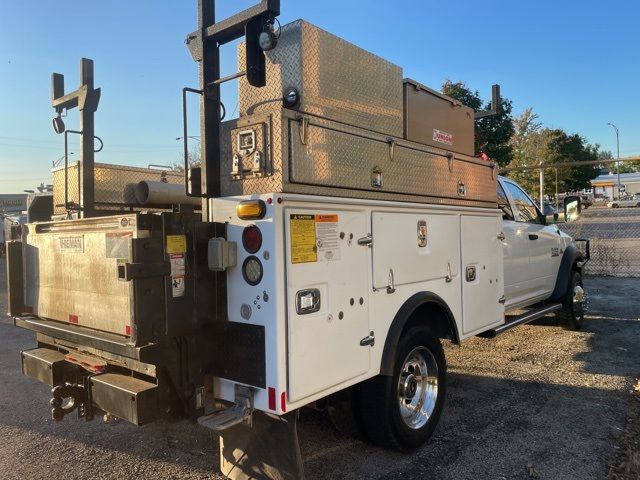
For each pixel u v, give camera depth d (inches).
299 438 155.9
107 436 160.6
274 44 109.2
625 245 762.8
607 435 155.2
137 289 101.9
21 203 1615.4
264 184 112.3
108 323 121.6
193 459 144.4
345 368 121.3
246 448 116.6
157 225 105.2
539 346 261.7
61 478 134.3
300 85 116.9
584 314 307.9
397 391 139.3
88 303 128.3
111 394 111.0
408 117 153.6
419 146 154.5
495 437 155.2
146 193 142.2
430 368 154.2
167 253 104.5
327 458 143.0
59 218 182.5
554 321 311.6
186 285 107.7
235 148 117.7
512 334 288.8
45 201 195.3
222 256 108.5
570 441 151.5
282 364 105.4
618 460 139.3
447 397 189.8
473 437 155.6
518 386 200.7
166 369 107.7
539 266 260.1
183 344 109.7
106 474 136.3
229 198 112.7
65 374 135.5
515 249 234.8
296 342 108.5
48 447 152.9
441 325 164.7
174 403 110.2
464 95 687.1
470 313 177.8
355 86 132.6
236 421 107.0
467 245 176.7
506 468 136.2
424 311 156.6
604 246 618.8
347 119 129.3
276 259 104.7
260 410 110.1
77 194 174.1
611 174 2999.5
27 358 143.2
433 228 157.6
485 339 277.6
